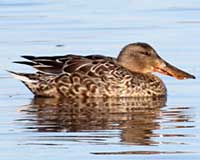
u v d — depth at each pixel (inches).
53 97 752.3
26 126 629.3
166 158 542.6
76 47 888.9
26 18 1032.8
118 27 979.9
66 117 660.1
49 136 600.4
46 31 966.4
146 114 669.9
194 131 608.7
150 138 591.8
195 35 933.2
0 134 606.2
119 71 751.7
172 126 625.0
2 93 751.7
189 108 689.0
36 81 755.4
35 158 544.7
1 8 1098.1
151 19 1023.6
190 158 542.3
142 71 762.8
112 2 1133.1
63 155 551.2
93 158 543.5
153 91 746.2
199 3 1119.6
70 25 993.5
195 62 825.5
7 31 968.3
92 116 664.4
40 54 861.8
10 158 545.0
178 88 766.5
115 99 741.3
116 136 599.2
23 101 724.0
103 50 875.4
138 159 540.4
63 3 1130.7
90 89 749.9
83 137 597.0
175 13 1057.5
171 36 931.3
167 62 789.9
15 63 832.9
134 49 765.3
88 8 1093.8
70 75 751.7
